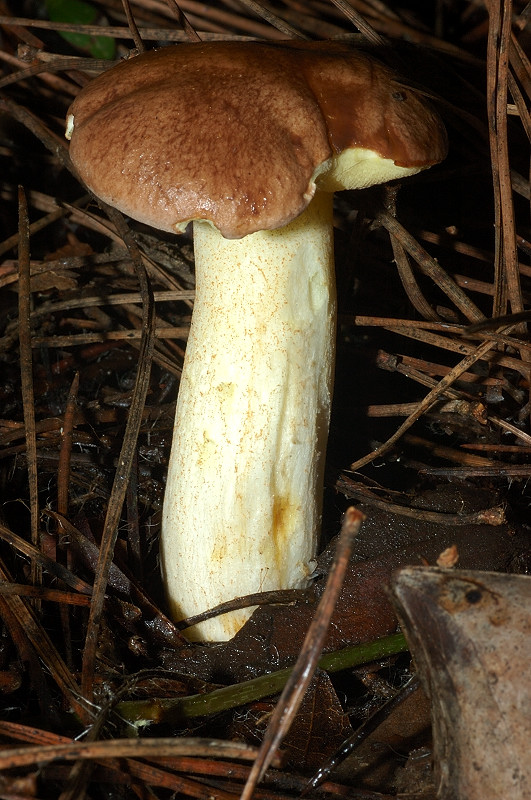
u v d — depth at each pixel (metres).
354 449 0.36
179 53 0.30
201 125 0.29
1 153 0.42
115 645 0.31
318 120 0.29
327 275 0.31
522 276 0.37
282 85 0.29
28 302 0.34
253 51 0.30
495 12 0.32
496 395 0.35
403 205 0.39
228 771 0.28
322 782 0.28
